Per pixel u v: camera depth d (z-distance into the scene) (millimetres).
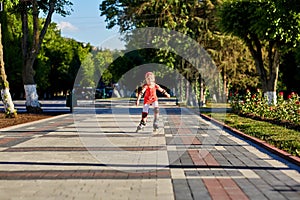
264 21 26719
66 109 37938
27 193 7355
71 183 8125
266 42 30078
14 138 15617
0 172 9156
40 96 83062
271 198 6918
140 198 7023
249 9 28750
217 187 7730
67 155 11461
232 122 21688
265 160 10617
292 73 51094
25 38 29969
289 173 8945
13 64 56125
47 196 7160
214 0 38719
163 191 7473
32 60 30172
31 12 30516
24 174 8953
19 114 28672
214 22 37562
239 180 8297
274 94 30578
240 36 30781
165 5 35469
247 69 43312
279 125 19594
